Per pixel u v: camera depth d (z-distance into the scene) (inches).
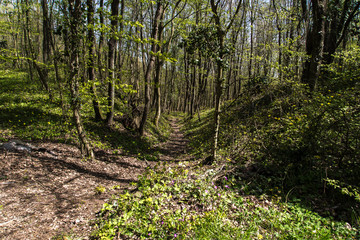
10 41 1012.5
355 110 170.1
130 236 123.6
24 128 322.7
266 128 258.1
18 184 189.3
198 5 439.8
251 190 179.3
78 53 244.4
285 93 247.3
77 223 145.3
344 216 136.0
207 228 121.0
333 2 384.8
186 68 777.6
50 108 432.1
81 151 280.4
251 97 267.1
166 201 155.6
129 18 568.7
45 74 507.8
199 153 355.9
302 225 128.0
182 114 1598.2
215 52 238.1
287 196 159.5
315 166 182.4
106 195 198.1
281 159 205.2
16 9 422.3
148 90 457.1
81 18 228.1
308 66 339.9
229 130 340.5
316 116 191.9
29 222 141.4
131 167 296.7
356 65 322.7
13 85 568.1
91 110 465.4
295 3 452.8
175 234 116.9
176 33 511.5
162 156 387.9
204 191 159.6
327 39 396.8
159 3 426.6
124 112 501.4
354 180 155.9
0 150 237.5
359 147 165.2
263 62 366.0
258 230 125.5
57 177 217.8
